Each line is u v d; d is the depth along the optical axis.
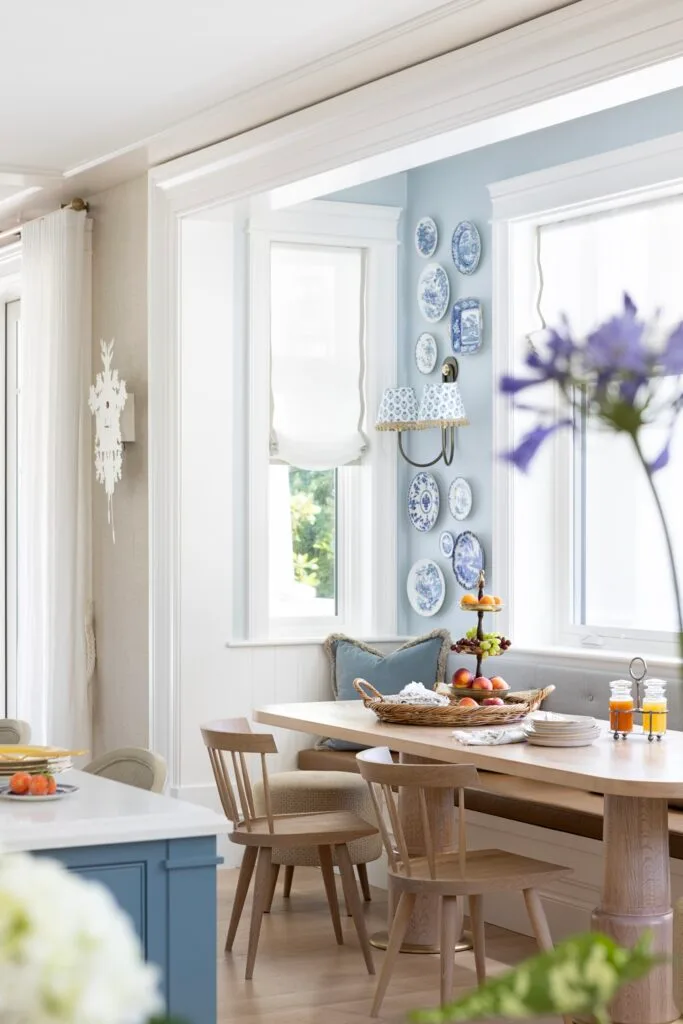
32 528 6.39
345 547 6.50
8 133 5.45
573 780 3.55
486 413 5.89
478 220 5.97
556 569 5.67
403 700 4.67
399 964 4.54
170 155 5.70
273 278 6.27
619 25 3.88
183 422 5.86
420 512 6.32
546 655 5.47
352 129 4.84
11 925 0.80
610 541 5.43
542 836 4.85
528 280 5.73
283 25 4.30
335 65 4.59
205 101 5.05
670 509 5.15
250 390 6.11
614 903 3.82
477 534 5.95
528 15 4.11
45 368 6.37
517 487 5.71
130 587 6.04
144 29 4.35
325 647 6.17
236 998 4.14
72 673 6.24
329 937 4.86
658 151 5.02
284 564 6.38
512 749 4.00
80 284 6.23
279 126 5.14
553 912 4.80
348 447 6.39
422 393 6.35
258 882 4.42
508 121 4.34
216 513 5.95
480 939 3.95
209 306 5.92
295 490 6.41
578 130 5.41
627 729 4.24
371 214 6.38
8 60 4.63
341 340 6.39
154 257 5.90
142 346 5.97
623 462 5.36
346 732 4.48
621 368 0.73
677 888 4.27
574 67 4.02
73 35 4.40
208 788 5.91
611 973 0.69
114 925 0.82
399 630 6.44
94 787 3.19
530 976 0.70
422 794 3.76
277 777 5.27
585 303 5.47
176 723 5.86
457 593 6.06
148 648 5.90
